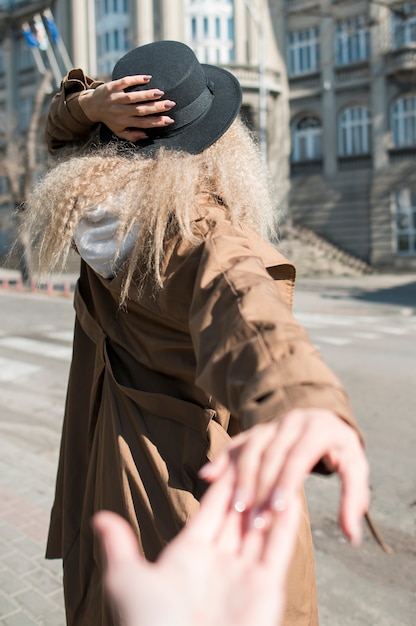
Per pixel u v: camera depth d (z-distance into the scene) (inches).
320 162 1229.7
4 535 134.0
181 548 20.6
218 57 1198.9
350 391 280.2
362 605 113.0
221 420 48.5
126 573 18.9
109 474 50.7
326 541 138.5
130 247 47.5
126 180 48.6
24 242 57.1
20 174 989.2
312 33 1225.4
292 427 24.8
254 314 33.2
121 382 52.1
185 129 51.9
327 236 1225.4
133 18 1202.6
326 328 508.1
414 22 1103.0
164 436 49.0
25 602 108.6
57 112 59.0
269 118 1214.3
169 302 43.9
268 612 18.7
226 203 49.0
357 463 24.3
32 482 168.6
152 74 52.1
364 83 1175.0
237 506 22.5
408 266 1151.6
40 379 314.0
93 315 58.2
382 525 145.9
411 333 475.5
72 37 1275.8
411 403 257.6
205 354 34.3
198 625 18.0
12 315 606.2
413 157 1149.1
